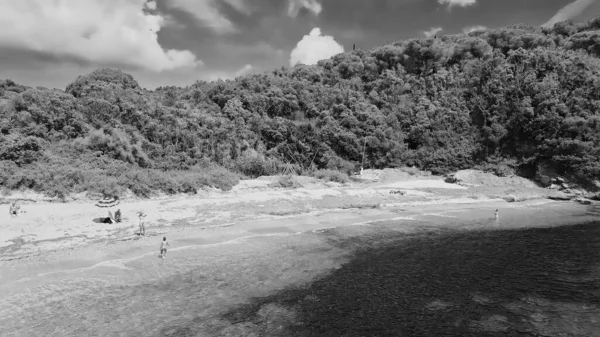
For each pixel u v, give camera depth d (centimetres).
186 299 1797
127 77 8525
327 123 7625
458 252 2664
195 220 3334
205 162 5650
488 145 7012
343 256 2527
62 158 4141
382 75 9931
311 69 10944
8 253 2298
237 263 2323
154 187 4188
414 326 1584
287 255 2512
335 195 4747
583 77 6662
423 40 10125
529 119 6669
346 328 1558
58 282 1931
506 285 2053
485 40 9606
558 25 9919
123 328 1502
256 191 4881
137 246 2561
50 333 1447
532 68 7425
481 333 1529
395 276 2173
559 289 1997
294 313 1683
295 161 7081
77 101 5253
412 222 3625
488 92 7662
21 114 4412
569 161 5666
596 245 2873
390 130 7812
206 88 9381
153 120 5697
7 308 1636
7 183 3444
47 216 3031
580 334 1516
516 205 4662
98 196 3731
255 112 7894
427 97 8762
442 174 6900
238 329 1523
